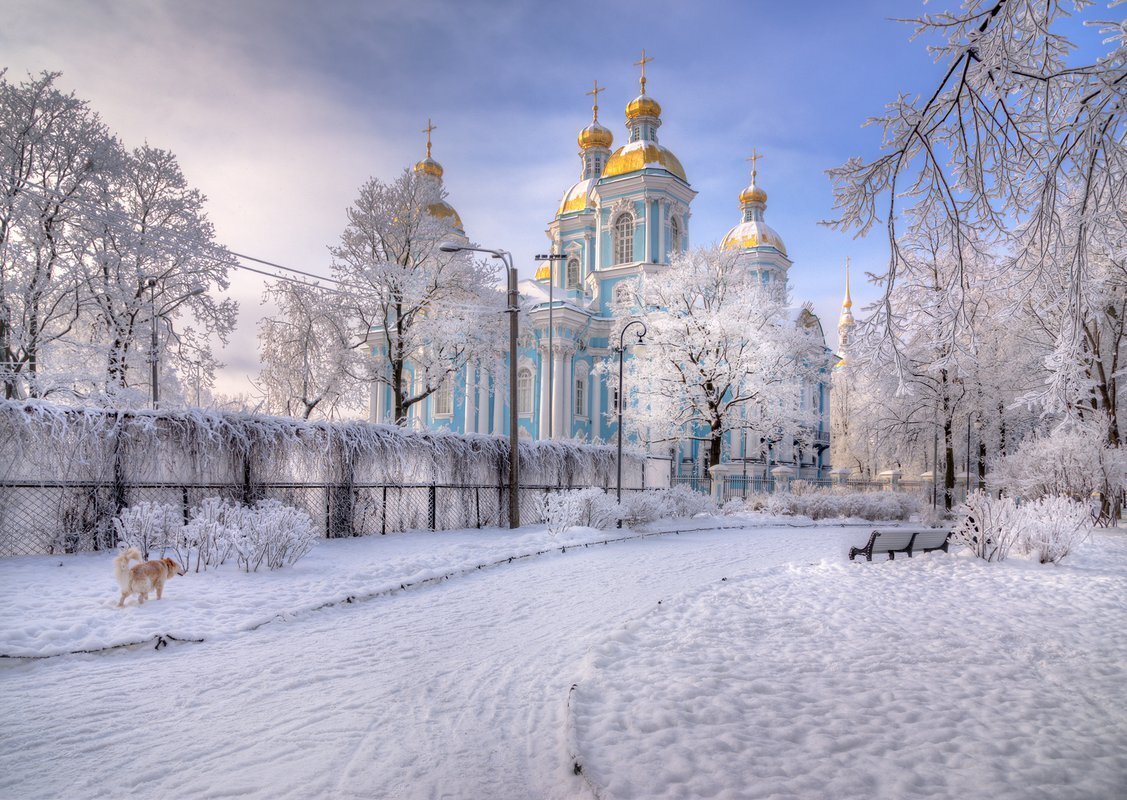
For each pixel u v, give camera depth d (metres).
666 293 36.97
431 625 8.13
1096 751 4.19
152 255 25.14
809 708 4.88
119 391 22.30
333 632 7.77
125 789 3.85
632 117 55.78
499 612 8.91
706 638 7.02
